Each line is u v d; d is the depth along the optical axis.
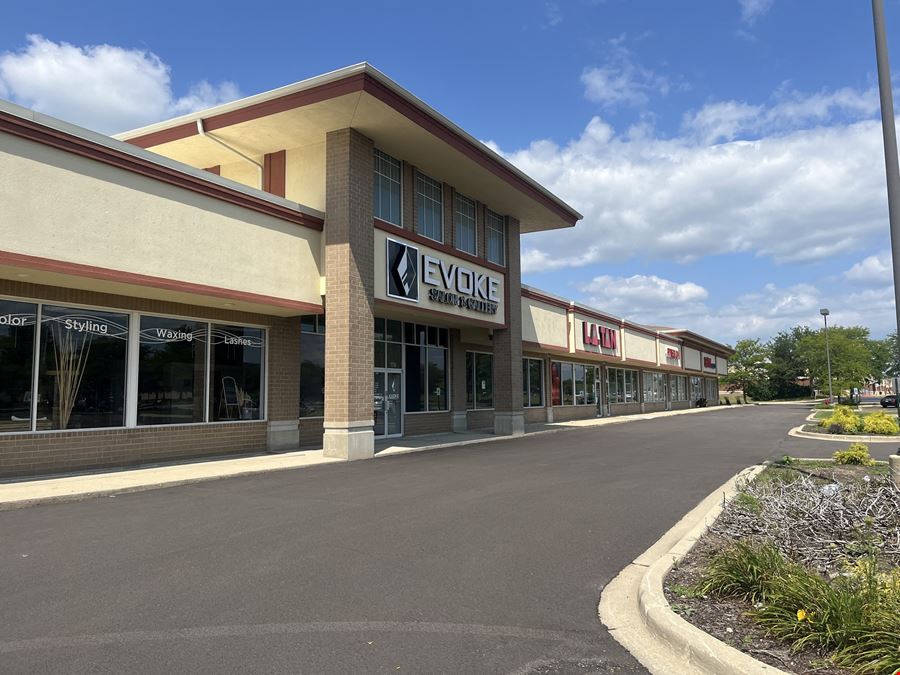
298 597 5.46
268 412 16.41
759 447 18.98
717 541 7.22
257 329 16.45
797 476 11.07
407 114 15.56
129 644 4.47
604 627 4.93
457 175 19.83
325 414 15.64
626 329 39.34
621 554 6.96
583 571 6.34
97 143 11.16
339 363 15.55
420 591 5.67
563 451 17.69
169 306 14.10
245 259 14.05
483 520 8.53
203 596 5.45
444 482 11.77
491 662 4.27
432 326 23.50
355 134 16.31
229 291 13.59
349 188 15.97
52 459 11.95
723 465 14.46
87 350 12.69
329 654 4.35
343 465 14.31
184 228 12.71
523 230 26.88
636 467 14.09
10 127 9.99
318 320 18.30
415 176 19.09
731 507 8.22
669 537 7.68
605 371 39.91
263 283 14.47
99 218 11.20
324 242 16.16
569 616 5.14
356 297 15.84
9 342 11.55
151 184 12.12
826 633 4.20
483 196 21.97
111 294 12.95
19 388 11.62
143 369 13.66
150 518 8.48
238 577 5.98
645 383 47.97
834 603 4.34
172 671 4.06
